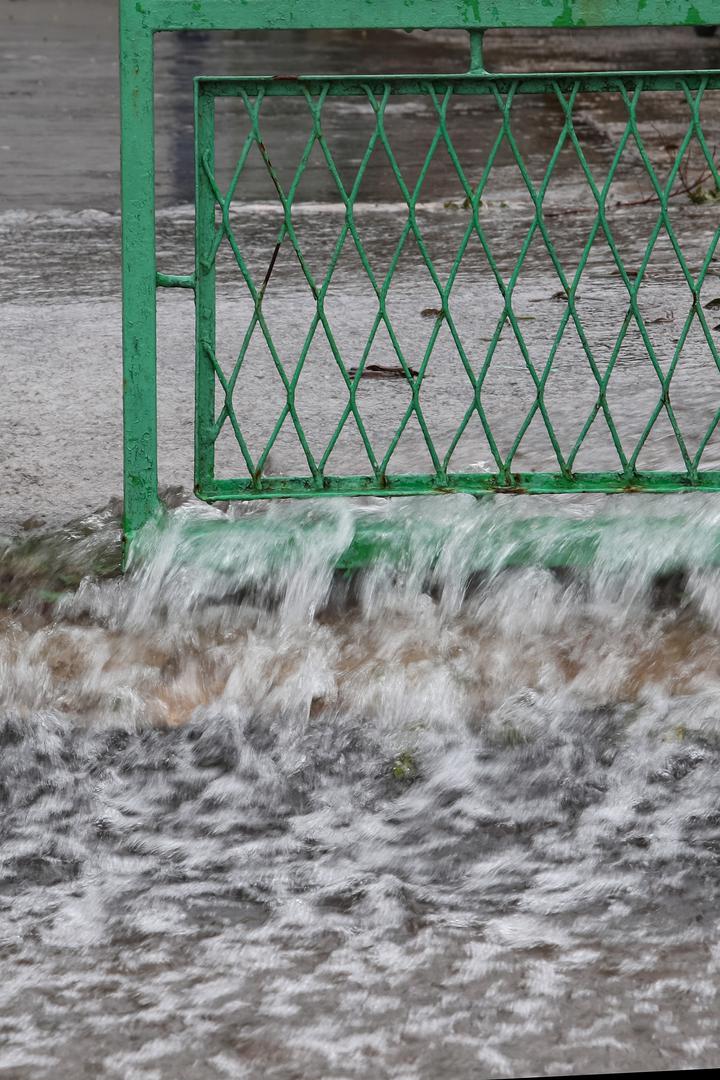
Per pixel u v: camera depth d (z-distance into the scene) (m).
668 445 10.70
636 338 13.55
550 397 11.92
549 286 15.59
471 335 13.71
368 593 8.41
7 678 7.71
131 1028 5.32
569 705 7.52
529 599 8.28
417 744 7.26
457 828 6.66
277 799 6.91
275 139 26.97
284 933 5.91
